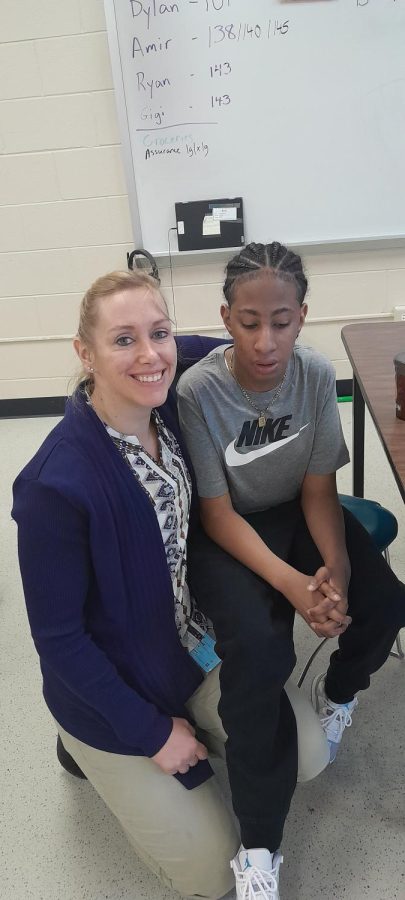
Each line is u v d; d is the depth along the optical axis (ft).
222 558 4.02
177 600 3.84
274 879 3.65
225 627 3.63
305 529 4.33
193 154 8.95
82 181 9.25
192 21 8.19
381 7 8.09
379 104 8.62
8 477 9.16
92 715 3.65
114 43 8.30
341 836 4.31
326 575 3.72
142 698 3.62
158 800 3.71
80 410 3.32
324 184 9.09
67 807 4.70
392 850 4.19
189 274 9.68
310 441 4.14
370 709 5.20
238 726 3.52
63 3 8.20
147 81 8.53
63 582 3.23
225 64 8.43
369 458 8.68
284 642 3.60
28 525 3.12
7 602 6.83
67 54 8.50
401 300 9.84
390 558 6.74
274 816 3.59
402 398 4.07
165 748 3.61
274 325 3.60
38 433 10.40
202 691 4.09
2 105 8.80
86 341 3.26
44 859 4.37
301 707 4.19
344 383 10.48
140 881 4.17
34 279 9.96
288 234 9.40
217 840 3.74
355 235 9.39
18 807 4.74
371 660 4.22
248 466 4.12
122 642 3.64
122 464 3.33
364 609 4.05
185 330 10.09
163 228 9.40
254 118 8.73
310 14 8.14
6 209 9.48
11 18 8.31
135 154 8.96
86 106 8.79
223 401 3.92
